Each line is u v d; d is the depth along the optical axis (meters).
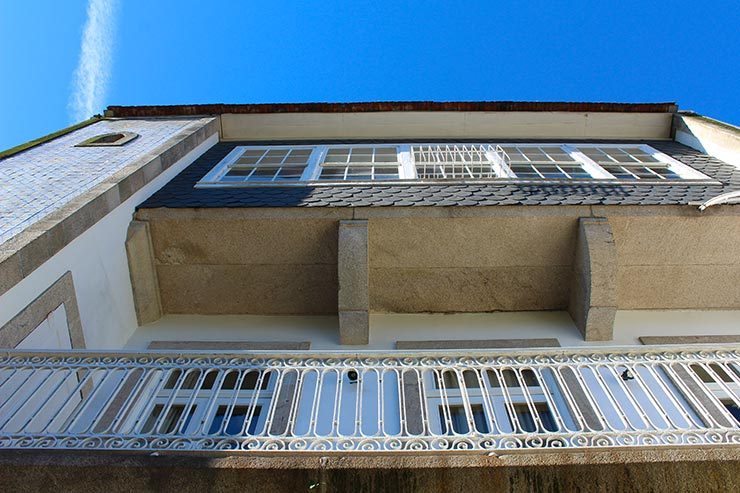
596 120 9.05
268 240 5.54
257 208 5.50
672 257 5.56
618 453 2.70
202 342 5.37
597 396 4.51
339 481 2.60
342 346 5.26
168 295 5.80
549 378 4.72
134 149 6.90
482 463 2.64
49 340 4.08
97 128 8.43
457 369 3.47
